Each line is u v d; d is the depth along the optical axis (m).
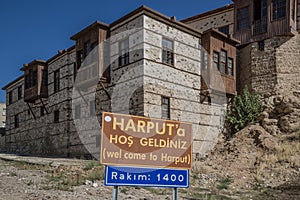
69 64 25.75
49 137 27.72
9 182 11.86
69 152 24.67
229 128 22.67
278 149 18.36
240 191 13.20
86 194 10.20
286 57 23.20
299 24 23.50
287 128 20.77
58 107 26.58
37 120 30.27
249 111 22.61
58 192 10.20
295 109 21.55
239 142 20.66
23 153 29.84
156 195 11.11
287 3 22.98
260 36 24.11
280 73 23.12
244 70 24.98
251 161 17.95
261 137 20.12
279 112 22.16
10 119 36.72
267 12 23.89
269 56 23.59
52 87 27.73
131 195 10.62
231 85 22.89
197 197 11.30
